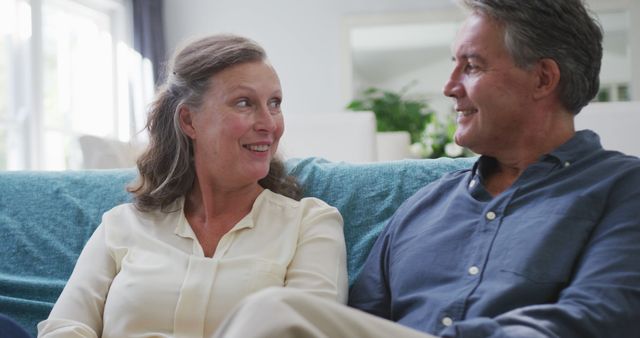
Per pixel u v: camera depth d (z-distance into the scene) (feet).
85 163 8.93
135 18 23.81
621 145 7.07
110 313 4.94
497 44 4.57
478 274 4.29
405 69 26.09
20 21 18.65
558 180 4.42
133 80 23.48
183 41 5.57
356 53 26.27
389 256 5.02
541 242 4.14
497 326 3.50
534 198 4.41
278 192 5.65
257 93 5.15
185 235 5.19
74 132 21.24
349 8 26.03
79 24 22.03
